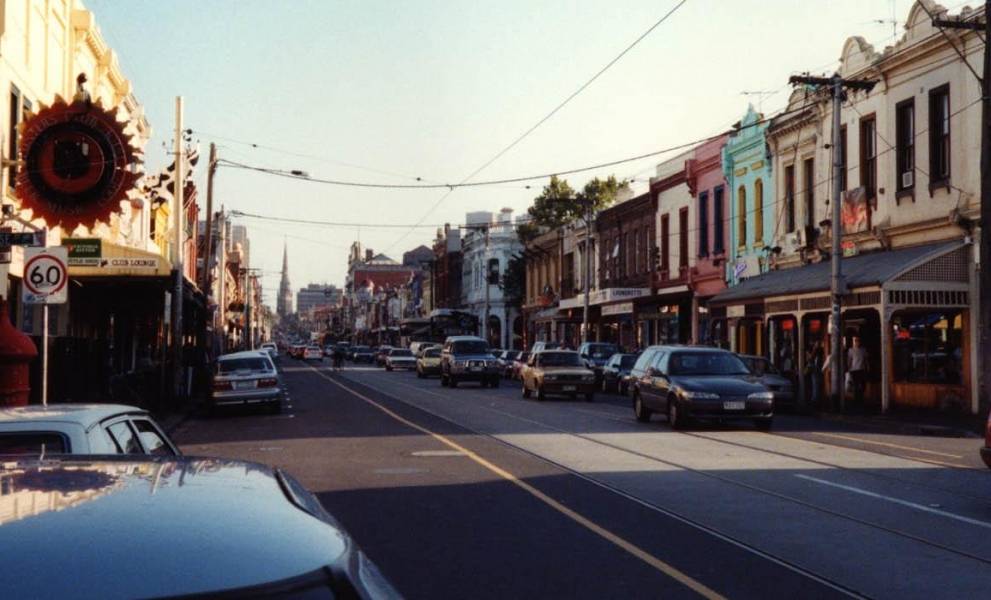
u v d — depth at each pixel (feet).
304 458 51.67
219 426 76.33
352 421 77.25
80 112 64.13
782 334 116.67
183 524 7.84
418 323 273.54
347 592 7.43
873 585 24.56
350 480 43.19
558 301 218.79
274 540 7.78
